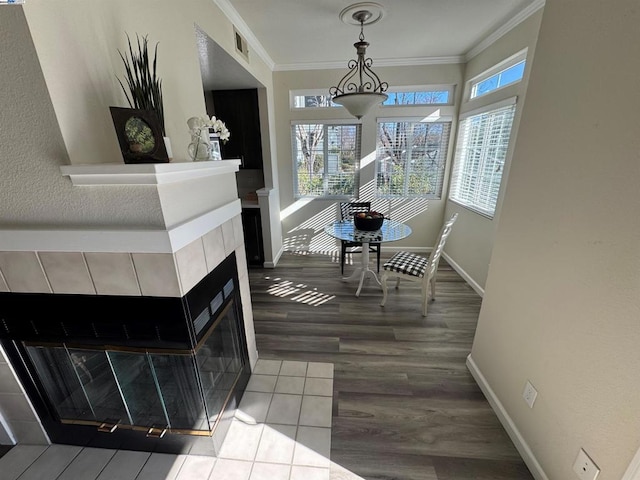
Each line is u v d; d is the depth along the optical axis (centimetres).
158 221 100
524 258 138
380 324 251
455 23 252
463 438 149
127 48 114
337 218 419
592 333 100
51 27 83
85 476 132
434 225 416
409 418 160
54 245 104
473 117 330
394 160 395
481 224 301
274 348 221
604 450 96
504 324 155
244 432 153
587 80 101
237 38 235
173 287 107
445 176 391
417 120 371
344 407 168
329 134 392
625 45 86
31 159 94
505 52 261
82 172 88
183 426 137
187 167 104
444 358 208
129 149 94
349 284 331
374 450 143
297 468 136
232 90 347
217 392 146
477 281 312
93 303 112
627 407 88
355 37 276
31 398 133
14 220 104
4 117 89
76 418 140
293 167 409
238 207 164
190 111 162
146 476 132
